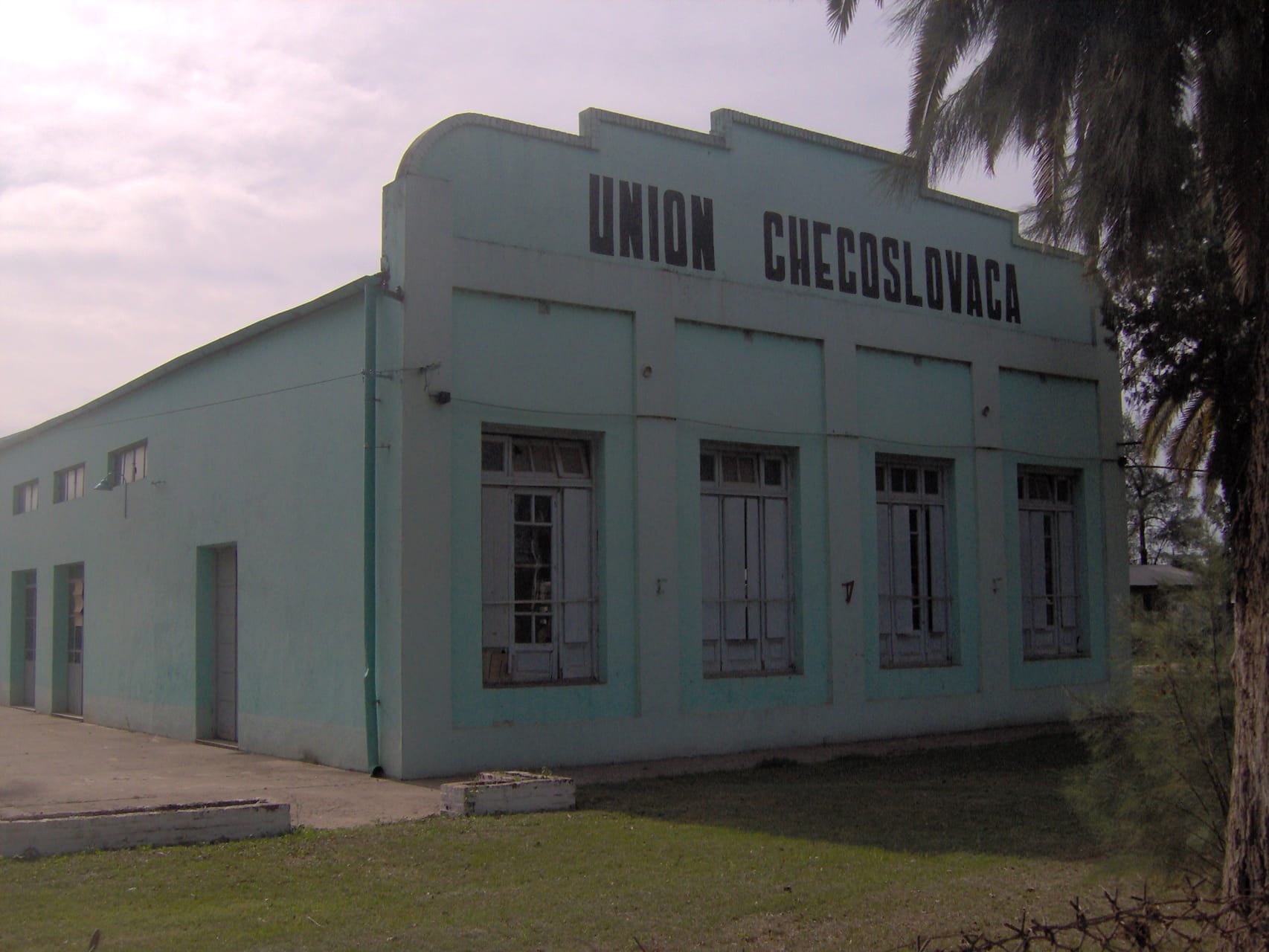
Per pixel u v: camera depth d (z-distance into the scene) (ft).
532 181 45.42
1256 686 19.24
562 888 24.75
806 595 52.21
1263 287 20.57
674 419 48.26
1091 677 63.77
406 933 21.40
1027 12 30.19
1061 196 35.53
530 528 45.06
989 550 59.57
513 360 44.19
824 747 50.75
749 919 22.72
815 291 54.08
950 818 33.27
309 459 46.37
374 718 41.32
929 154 33.09
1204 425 57.82
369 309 42.29
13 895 23.32
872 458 55.42
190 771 43.04
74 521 70.28
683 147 50.24
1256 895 17.87
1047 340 63.67
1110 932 21.53
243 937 20.89
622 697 46.01
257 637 49.57
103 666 64.90
